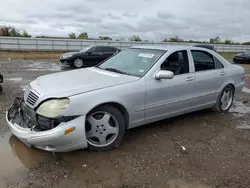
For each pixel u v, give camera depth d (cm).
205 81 464
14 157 323
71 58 1463
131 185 272
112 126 349
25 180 275
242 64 1969
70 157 326
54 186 267
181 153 348
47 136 293
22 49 2503
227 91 533
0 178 278
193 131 430
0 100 587
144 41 3453
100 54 1533
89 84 339
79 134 306
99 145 341
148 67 394
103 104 333
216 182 283
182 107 436
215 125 464
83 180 278
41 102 309
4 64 1507
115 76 380
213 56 497
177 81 414
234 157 343
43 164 309
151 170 302
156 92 385
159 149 358
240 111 562
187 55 445
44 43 2603
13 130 330
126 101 350
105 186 269
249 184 282
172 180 284
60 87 328
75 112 303
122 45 3033
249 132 437
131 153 343
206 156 342
